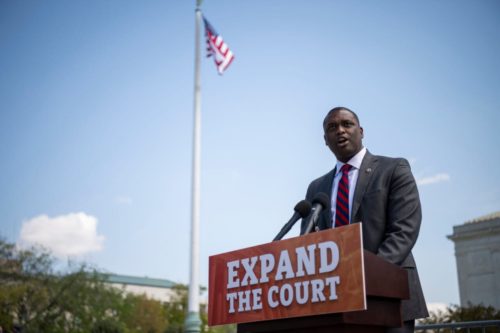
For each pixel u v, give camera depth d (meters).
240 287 2.44
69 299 35.66
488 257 39.28
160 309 60.00
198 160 21.25
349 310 2.07
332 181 3.49
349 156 3.42
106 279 39.31
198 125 21.66
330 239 2.17
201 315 51.31
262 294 2.34
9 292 32.84
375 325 2.28
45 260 35.81
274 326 2.32
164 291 82.31
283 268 2.30
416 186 3.19
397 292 2.33
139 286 80.69
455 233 40.91
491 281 38.75
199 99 21.86
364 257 2.23
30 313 35.19
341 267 2.12
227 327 50.38
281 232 2.97
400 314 2.37
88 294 37.38
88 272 37.56
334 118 3.42
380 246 3.00
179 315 62.09
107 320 39.62
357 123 3.45
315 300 2.17
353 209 3.20
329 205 3.22
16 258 35.22
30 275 35.22
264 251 2.38
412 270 2.98
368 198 3.18
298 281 2.24
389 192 3.17
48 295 35.53
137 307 56.47
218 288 2.54
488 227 39.59
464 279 39.97
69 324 36.12
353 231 2.11
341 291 2.11
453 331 5.04
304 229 2.94
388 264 2.34
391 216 3.10
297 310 2.22
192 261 19.47
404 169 3.21
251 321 2.36
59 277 36.34
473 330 12.02
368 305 2.24
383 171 3.23
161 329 56.94
